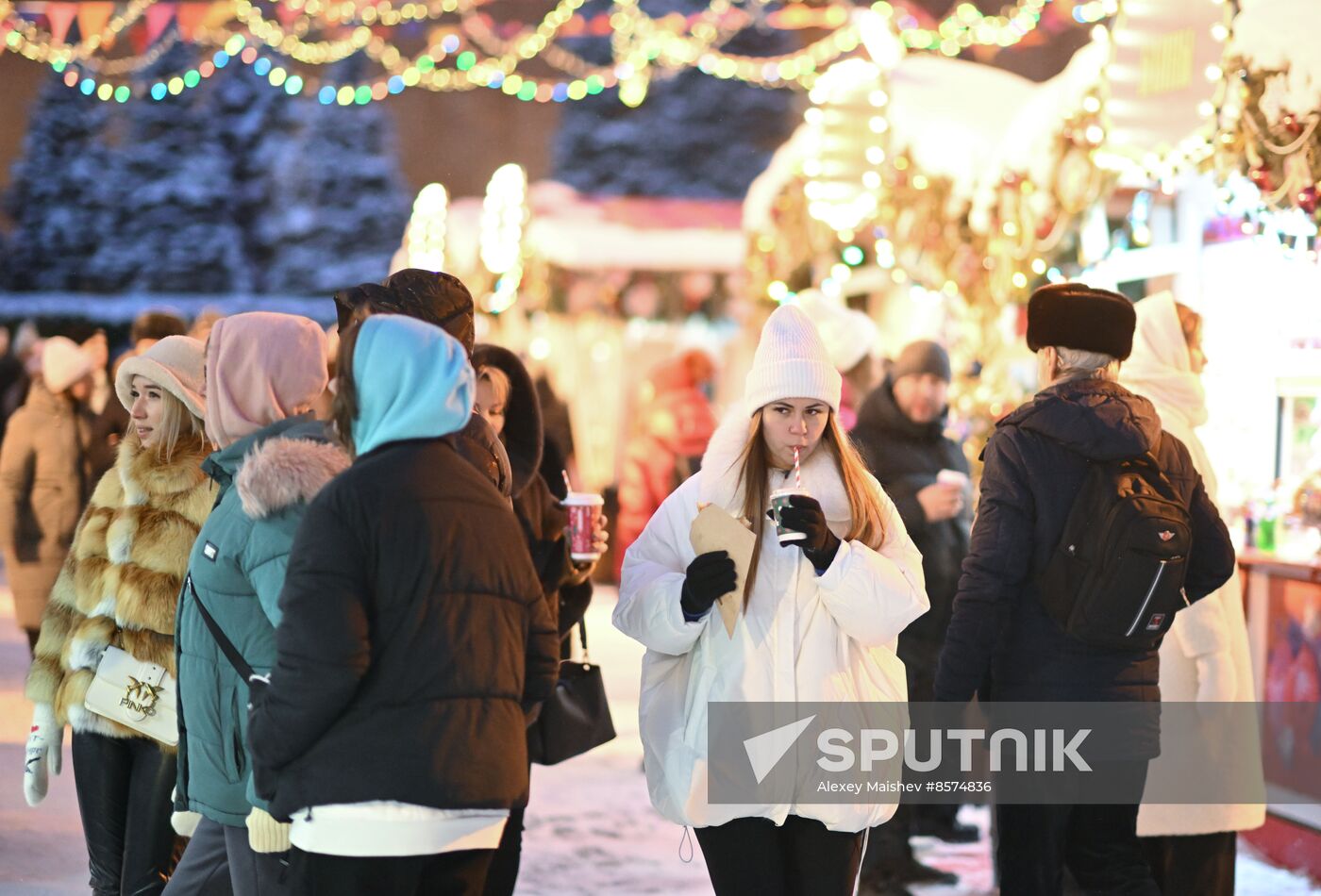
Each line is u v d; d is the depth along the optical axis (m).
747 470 8.45
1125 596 8.55
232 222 65.38
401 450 6.94
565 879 12.62
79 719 9.45
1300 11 12.20
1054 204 16.81
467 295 8.57
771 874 8.29
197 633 7.94
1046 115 17.09
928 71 19.84
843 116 20.83
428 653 6.67
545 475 10.97
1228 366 15.12
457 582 6.77
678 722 8.45
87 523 9.88
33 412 18.50
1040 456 8.82
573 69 73.94
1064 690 8.79
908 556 8.52
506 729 6.84
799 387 8.17
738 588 8.14
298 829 6.82
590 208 45.34
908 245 20.38
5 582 32.34
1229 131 13.06
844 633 8.32
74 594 9.92
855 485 8.44
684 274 42.56
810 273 28.39
